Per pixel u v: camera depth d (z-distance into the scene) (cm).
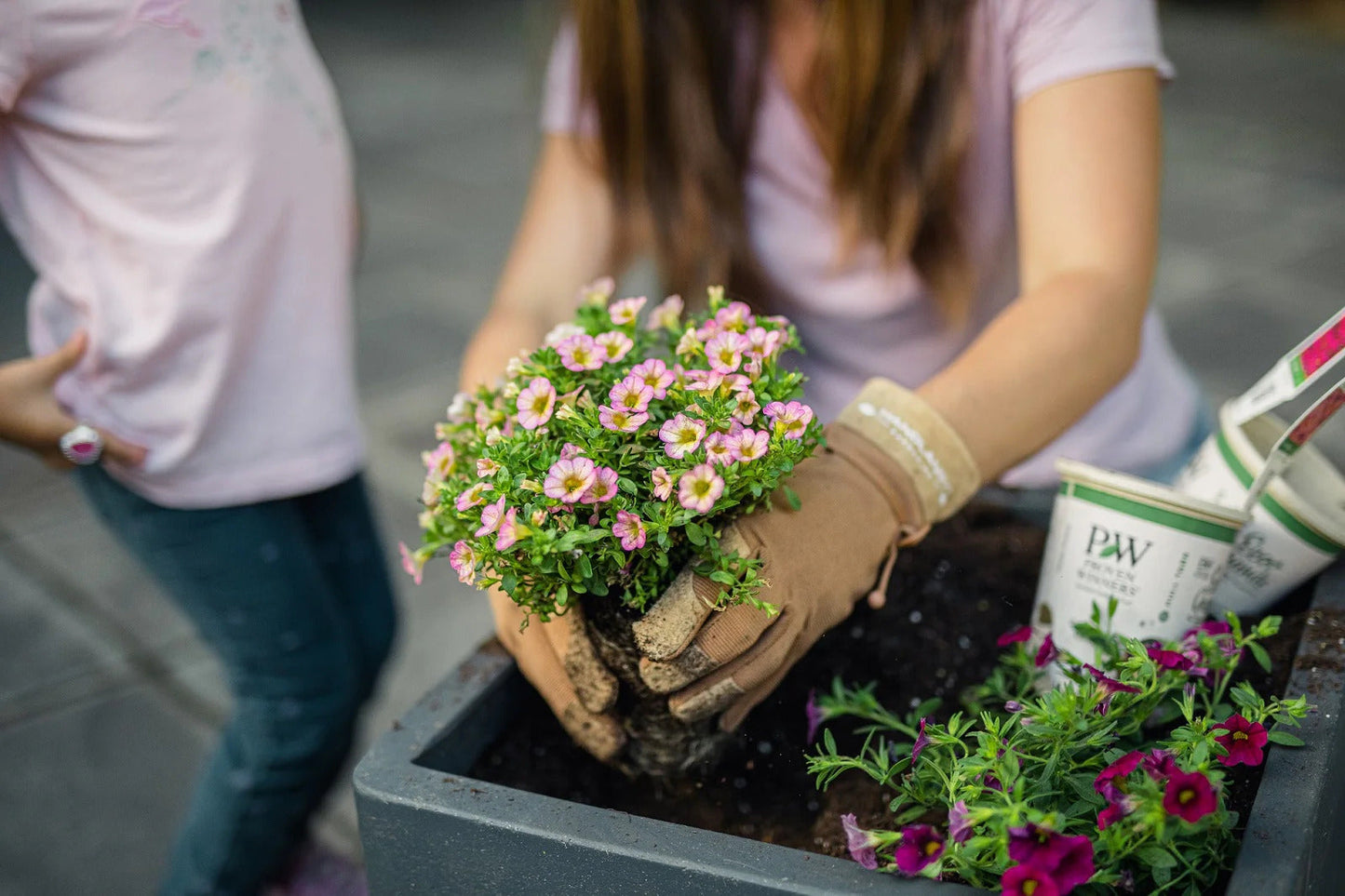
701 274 141
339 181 144
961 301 136
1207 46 795
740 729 114
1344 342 106
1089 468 111
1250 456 114
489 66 749
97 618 255
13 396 133
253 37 134
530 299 140
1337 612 112
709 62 135
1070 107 122
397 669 236
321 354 145
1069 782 97
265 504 146
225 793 156
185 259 133
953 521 131
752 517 104
